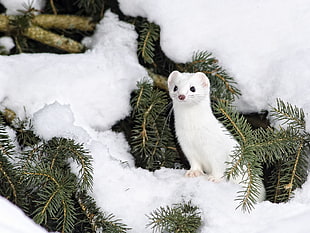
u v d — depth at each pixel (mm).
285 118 4781
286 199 4734
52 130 4867
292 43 5254
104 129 5312
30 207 4598
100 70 5293
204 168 5270
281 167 5016
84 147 4859
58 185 4391
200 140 4984
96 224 4488
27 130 4926
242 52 5293
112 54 5461
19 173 4336
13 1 5594
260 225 4242
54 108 4945
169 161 5473
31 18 5648
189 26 5355
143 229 4492
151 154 5332
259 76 5262
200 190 4629
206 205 4441
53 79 5078
